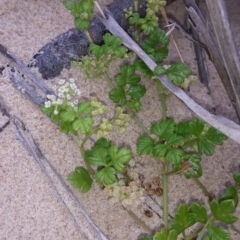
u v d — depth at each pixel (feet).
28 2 1.13
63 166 1.07
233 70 0.91
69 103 0.99
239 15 1.21
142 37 1.16
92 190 1.07
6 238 1.01
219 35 0.89
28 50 1.09
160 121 1.11
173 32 1.20
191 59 1.19
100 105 1.01
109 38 1.04
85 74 1.07
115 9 1.13
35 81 1.07
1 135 1.04
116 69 1.14
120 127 1.06
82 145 1.05
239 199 1.13
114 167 1.00
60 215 1.04
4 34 1.09
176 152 1.02
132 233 1.08
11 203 1.03
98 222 1.06
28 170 1.04
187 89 1.16
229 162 1.15
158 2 1.07
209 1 0.87
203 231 1.03
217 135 1.04
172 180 1.11
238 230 1.12
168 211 1.10
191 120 1.09
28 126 1.06
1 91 1.06
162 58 1.08
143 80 1.15
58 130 1.07
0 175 1.03
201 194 1.12
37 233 1.03
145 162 1.11
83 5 0.99
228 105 1.17
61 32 1.12
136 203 1.05
